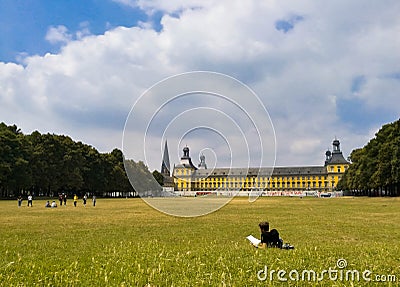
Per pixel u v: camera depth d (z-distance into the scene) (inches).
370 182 3932.1
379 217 1348.4
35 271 393.4
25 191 4252.0
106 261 454.6
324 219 1259.8
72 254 536.4
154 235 810.2
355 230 900.0
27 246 632.4
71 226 1026.7
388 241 701.3
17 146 3555.6
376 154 3961.6
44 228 968.9
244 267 410.0
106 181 5068.9
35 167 3811.5
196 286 335.9
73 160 4394.7
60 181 4220.0
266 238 572.7
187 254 496.1
